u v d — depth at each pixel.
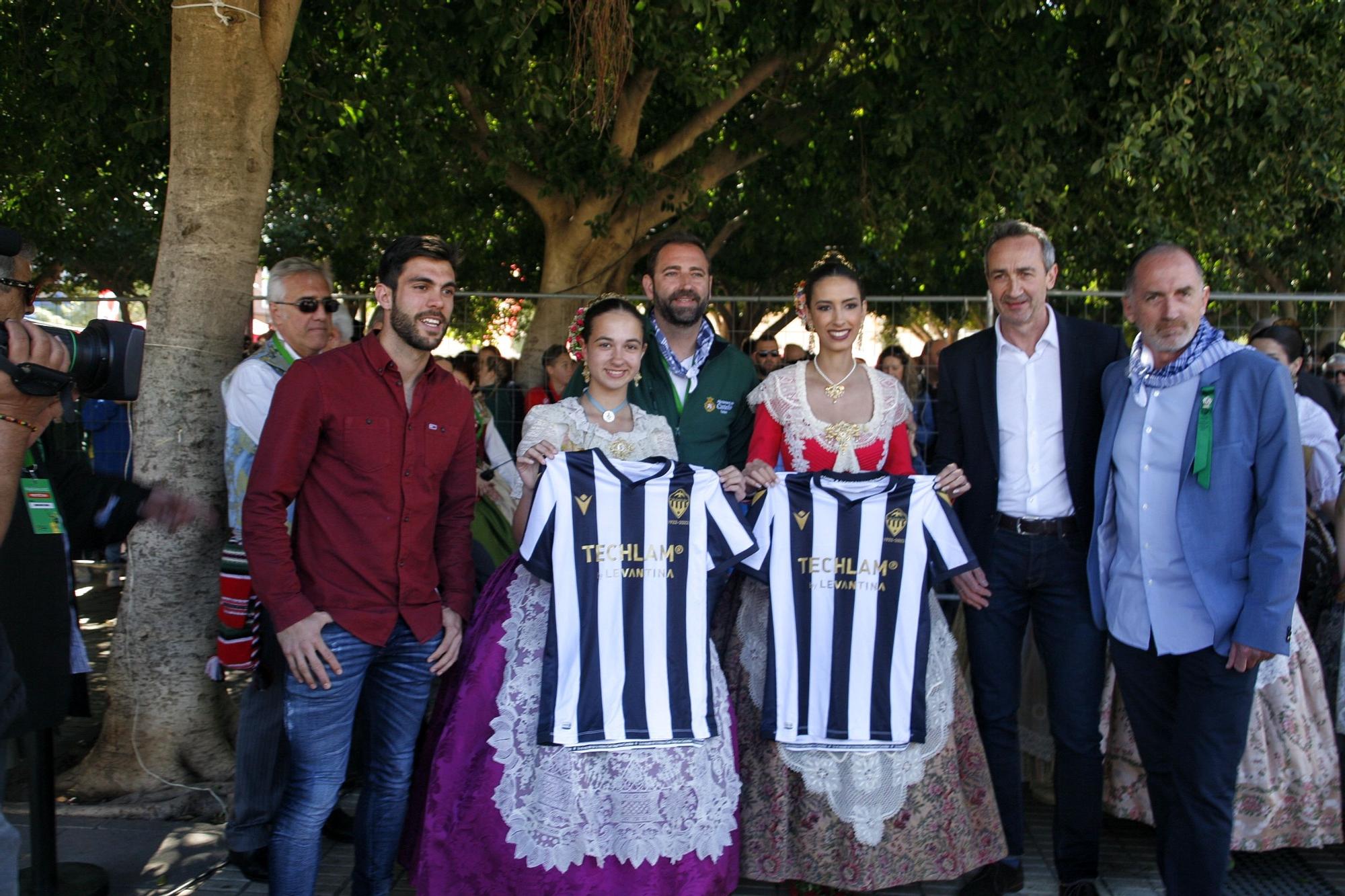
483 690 3.11
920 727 3.23
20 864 3.48
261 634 3.33
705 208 10.33
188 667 4.09
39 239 9.44
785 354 6.79
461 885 2.98
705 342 3.80
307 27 7.43
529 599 3.20
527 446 3.24
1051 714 3.46
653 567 3.11
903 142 8.26
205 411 4.04
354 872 3.12
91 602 7.92
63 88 7.55
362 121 8.20
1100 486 3.24
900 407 3.59
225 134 4.02
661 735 3.05
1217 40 7.16
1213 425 2.97
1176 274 3.00
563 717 3.01
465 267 13.59
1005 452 3.45
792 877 3.22
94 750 4.16
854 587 3.27
